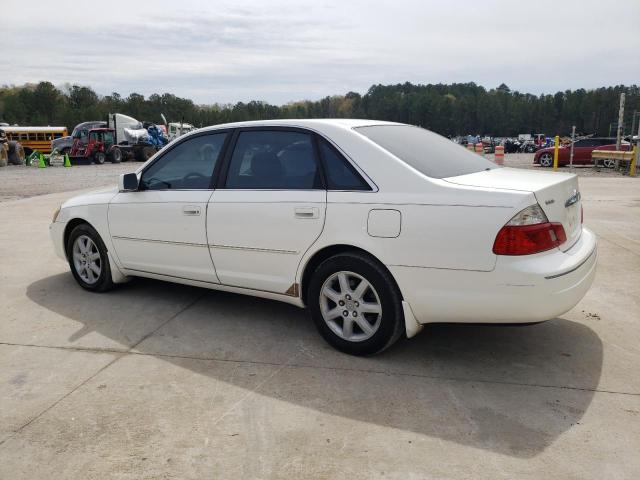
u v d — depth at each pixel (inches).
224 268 164.1
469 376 132.4
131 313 181.2
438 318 131.2
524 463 98.2
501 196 121.4
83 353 149.3
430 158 144.6
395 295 134.4
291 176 150.3
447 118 5521.7
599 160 915.4
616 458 99.3
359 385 128.6
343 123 151.1
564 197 133.2
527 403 119.1
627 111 4835.1
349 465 98.5
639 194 480.4
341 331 146.5
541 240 121.1
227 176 163.2
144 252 183.8
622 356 142.5
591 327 162.9
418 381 130.2
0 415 117.7
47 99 5059.1
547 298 120.3
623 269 225.6
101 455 102.9
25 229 337.7
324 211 140.7
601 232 304.0
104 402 122.4
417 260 129.0
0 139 1170.6
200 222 165.2
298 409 118.1
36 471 98.8
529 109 5526.6
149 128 1370.6
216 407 119.5
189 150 173.8
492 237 120.8
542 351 146.3
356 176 139.3
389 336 137.1
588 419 112.3
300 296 151.5
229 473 96.9
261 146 158.1
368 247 134.5
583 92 5605.3
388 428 110.2
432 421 112.5
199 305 188.4
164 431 110.4
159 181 180.4
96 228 195.6
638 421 111.3
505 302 121.9
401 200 131.0
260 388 128.0
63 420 115.2
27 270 238.8
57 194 539.8
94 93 5521.7
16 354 149.3
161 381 132.2
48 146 1605.6
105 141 1272.1
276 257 151.8
